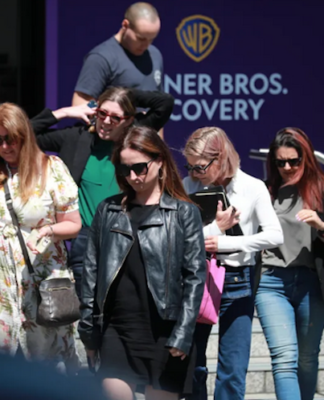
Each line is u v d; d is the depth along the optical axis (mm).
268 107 18109
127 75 13461
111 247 8625
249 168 18094
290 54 18109
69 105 17141
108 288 8516
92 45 17141
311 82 18266
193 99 17734
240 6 17781
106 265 8578
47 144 11727
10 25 16781
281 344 10664
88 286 8844
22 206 9641
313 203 10805
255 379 12953
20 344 9711
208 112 17844
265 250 11031
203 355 10336
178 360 8523
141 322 8523
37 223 9719
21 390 4957
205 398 10562
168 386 8508
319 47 18219
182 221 8680
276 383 10617
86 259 8922
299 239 10828
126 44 13445
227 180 10281
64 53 17031
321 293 10906
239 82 17938
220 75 17828
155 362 8484
